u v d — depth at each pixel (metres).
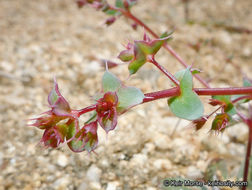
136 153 0.12
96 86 0.15
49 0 0.24
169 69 0.17
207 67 0.18
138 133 0.13
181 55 0.18
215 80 0.17
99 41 0.19
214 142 0.13
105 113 0.07
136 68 0.08
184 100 0.08
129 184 0.11
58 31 0.20
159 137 0.13
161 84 0.15
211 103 0.09
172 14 0.23
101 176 0.11
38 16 0.22
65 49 0.18
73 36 0.19
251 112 0.10
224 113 0.08
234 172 0.12
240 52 0.19
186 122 0.14
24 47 0.18
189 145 0.13
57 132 0.07
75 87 0.15
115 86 0.07
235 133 0.13
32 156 0.12
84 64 0.17
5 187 0.11
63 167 0.12
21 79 0.16
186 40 0.20
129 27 0.20
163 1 0.25
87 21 0.21
